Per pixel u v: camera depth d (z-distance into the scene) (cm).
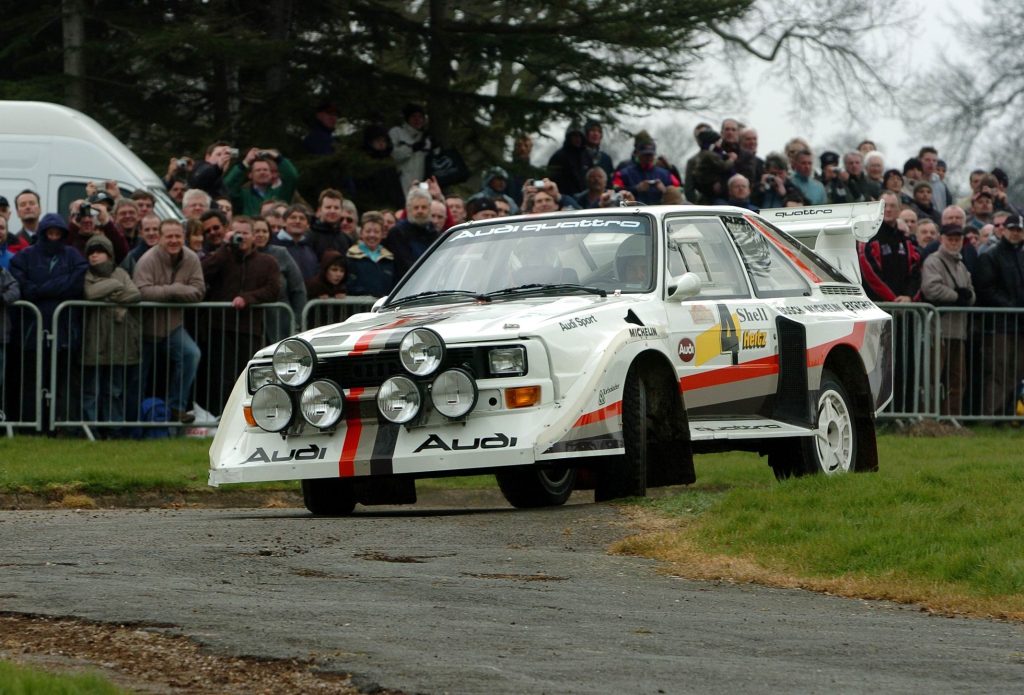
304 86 6444
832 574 2052
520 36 6488
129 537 2345
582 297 2820
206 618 1662
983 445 4044
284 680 1419
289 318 4125
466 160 6794
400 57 6781
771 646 1605
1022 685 1448
